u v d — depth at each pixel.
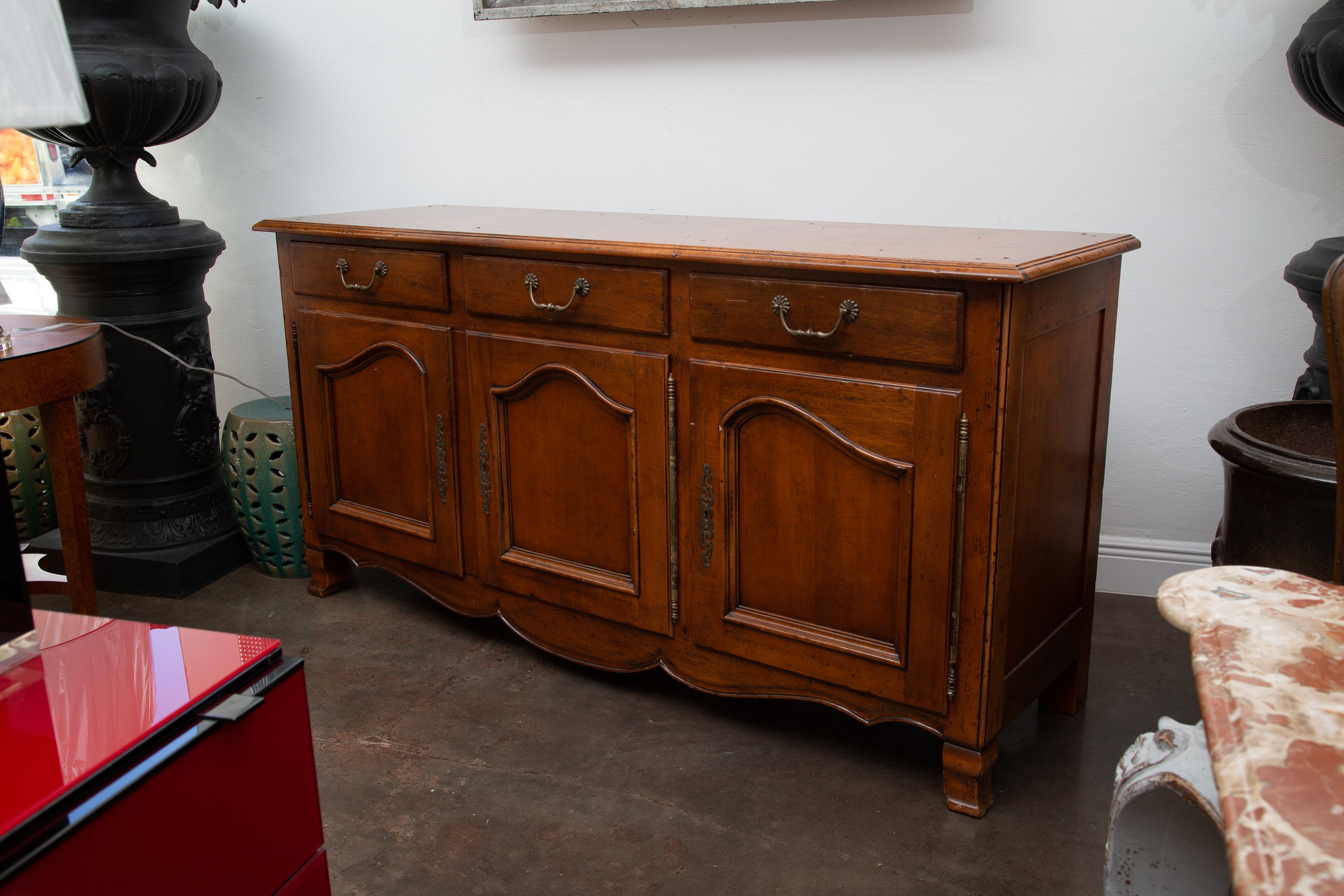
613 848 1.58
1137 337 2.23
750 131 2.38
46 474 2.70
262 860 0.94
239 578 2.61
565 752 1.84
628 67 2.46
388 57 2.69
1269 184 2.06
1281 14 1.96
